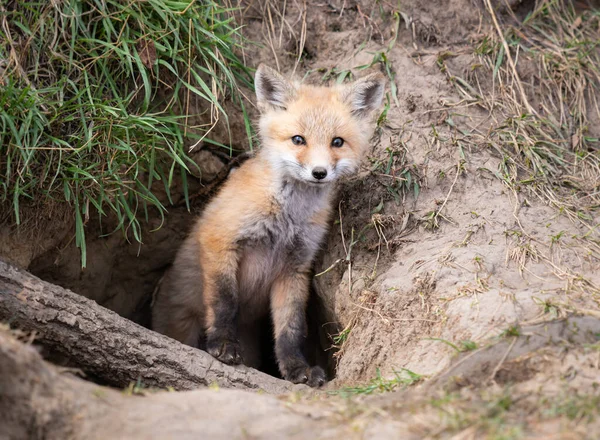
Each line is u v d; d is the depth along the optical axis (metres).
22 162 9.12
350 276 10.19
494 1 12.39
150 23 9.84
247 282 10.75
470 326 7.62
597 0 13.25
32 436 5.41
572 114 11.49
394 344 8.63
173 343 9.02
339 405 6.24
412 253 9.59
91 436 5.39
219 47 10.59
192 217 12.33
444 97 11.19
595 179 10.45
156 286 12.87
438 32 11.95
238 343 9.80
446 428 5.35
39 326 8.22
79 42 9.73
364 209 10.55
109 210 11.01
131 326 8.79
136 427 5.49
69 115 9.27
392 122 10.98
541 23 12.48
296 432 5.46
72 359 8.53
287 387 9.20
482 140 10.66
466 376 6.52
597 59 12.08
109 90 9.94
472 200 9.92
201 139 10.26
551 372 6.26
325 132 9.70
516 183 10.05
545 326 6.96
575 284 8.23
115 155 9.49
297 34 11.83
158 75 10.07
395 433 5.37
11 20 9.39
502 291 8.04
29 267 10.58
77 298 8.58
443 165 10.37
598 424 5.24
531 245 9.01
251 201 9.98
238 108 11.24
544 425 5.36
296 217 10.20
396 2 12.01
